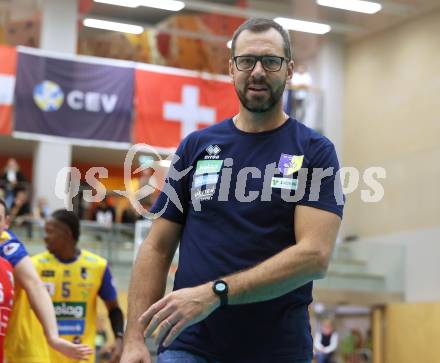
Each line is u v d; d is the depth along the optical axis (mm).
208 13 30547
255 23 3871
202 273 3850
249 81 3832
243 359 3789
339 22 30547
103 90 26547
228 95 27938
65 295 8328
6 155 33312
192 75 27609
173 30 30609
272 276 3480
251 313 3789
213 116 27703
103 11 29734
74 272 8383
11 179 24469
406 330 26266
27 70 25750
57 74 26125
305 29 30859
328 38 31922
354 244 26812
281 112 4023
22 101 25625
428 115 27641
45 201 23234
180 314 3371
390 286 26875
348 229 29578
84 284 8398
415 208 26906
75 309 8367
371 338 27250
